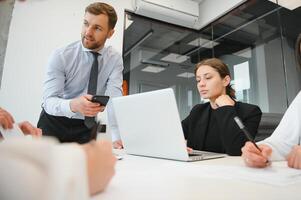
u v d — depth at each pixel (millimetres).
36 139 184
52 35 2334
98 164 327
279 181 452
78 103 1096
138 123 866
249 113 1320
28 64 2172
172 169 593
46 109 1399
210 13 3254
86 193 186
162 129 793
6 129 669
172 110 750
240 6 2918
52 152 178
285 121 1062
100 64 1575
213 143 1474
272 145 857
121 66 1738
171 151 788
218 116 1307
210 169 590
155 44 3266
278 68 2510
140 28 3088
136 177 481
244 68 2898
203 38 3492
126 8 2863
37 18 2279
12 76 2084
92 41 1447
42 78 2223
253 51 2805
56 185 168
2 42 1536
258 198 344
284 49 2471
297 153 637
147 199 321
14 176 162
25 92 2129
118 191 361
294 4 2453
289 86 2389
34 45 2227
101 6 1451
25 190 161
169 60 3393
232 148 1130
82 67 1515
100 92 1657
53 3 2381
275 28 2594
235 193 367
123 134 954
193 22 3295
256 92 2725
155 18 3117
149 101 803
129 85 2906
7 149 167
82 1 2537
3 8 1185
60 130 1382
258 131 1513
